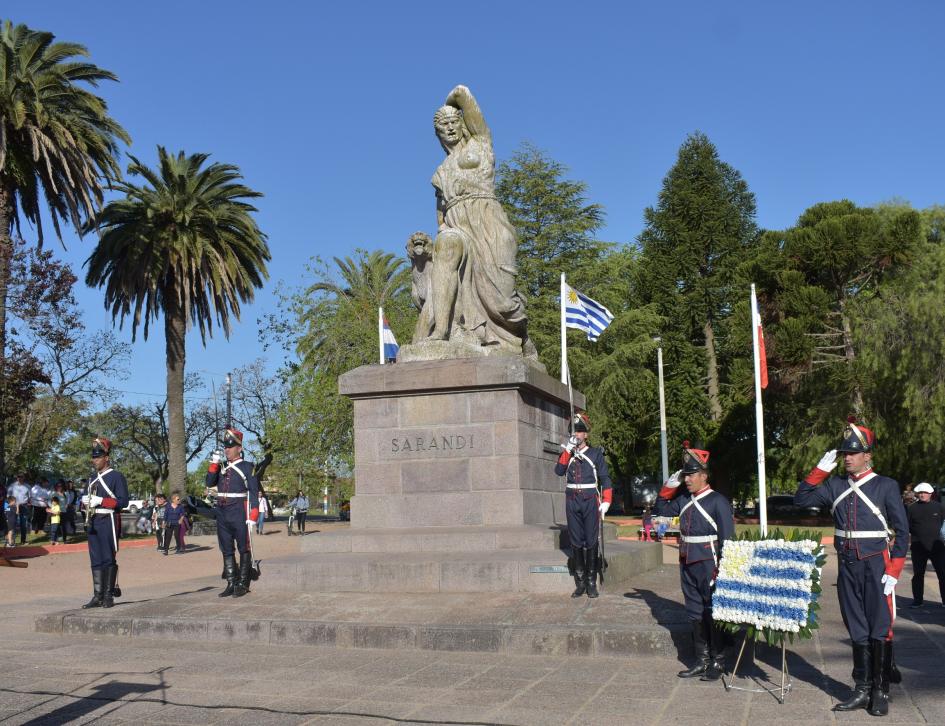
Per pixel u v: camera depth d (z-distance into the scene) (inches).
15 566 837.8
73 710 269.6
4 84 1072.2
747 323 1632.6
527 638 341.7
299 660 337.7
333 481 1638.8
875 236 1486.2
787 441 1804.9
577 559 393.7
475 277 553.0
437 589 418.9
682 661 324.2
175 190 1331.2
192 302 1398.9
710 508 303.9
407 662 329.7
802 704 265.1
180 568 853.2
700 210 2175.2
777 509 2078.0
